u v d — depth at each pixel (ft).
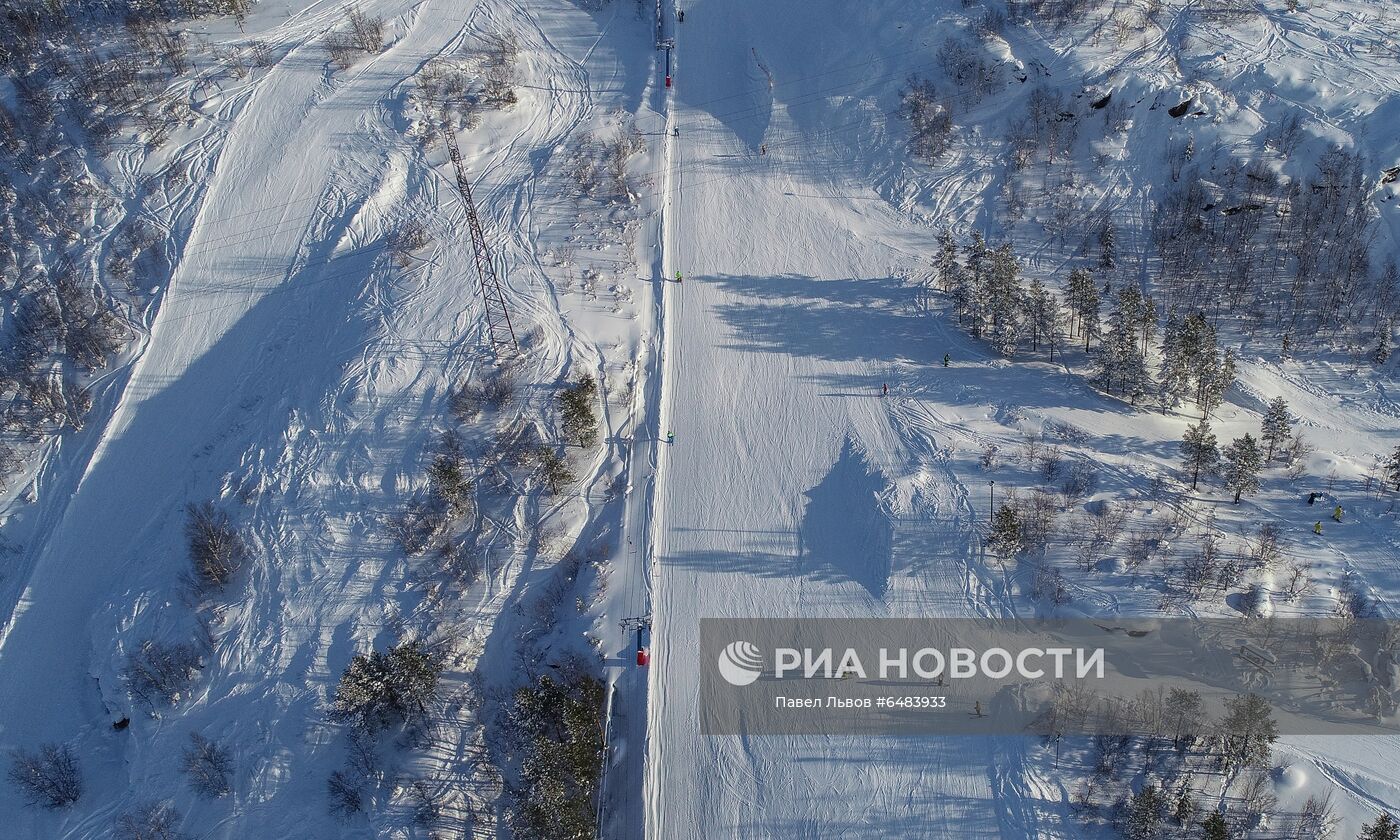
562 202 264.72
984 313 222.07
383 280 245.04
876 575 182.70
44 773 170.50
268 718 173.37
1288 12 288.71
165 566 198.49
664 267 248.32
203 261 257.75
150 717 176.86
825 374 221.87
